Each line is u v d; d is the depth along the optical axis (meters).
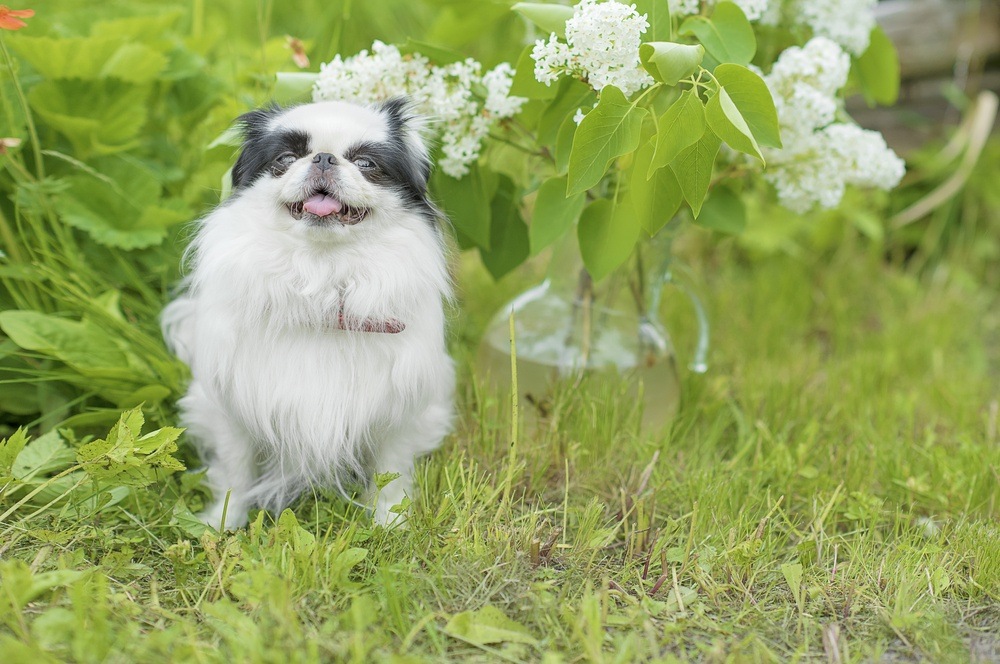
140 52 3.12
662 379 3.07
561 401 2.85
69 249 2.95
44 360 2.74
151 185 3.13
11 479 2.25
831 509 2.61
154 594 2.02
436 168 2.79
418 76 2.71
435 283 2.43
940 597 2.25
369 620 1.94
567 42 2.35
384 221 2.34
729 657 1.92
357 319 2.30
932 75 5.33
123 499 2.45
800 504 2.73
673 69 2.04
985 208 5.32
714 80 2.15
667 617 2.11
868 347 4.16
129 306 3.03
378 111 2.51
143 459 2.22
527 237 3.08
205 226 2.42
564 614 2.02
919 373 3.91
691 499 2.61
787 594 2.26
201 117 3.49
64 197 2.96
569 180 2.21
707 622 2.08
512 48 3.25
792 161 2.83
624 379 3.01
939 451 2.88
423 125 2.57
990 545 2.37
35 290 2.90
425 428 2.55
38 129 3.14
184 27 4.48
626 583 2.27
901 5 5.28
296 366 2.33
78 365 2.56
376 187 2.30
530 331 3.00
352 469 2.51
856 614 2.19
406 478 2.55
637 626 2.06
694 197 2.25
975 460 2.84
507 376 2.99
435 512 2.48
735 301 4.48
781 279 4.67
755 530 2.42
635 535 2.40
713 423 3.22
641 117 2.19
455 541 2.26
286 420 2.35
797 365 3.87
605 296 2.98
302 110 2.45
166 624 1.99
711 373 3.71
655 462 2.73
